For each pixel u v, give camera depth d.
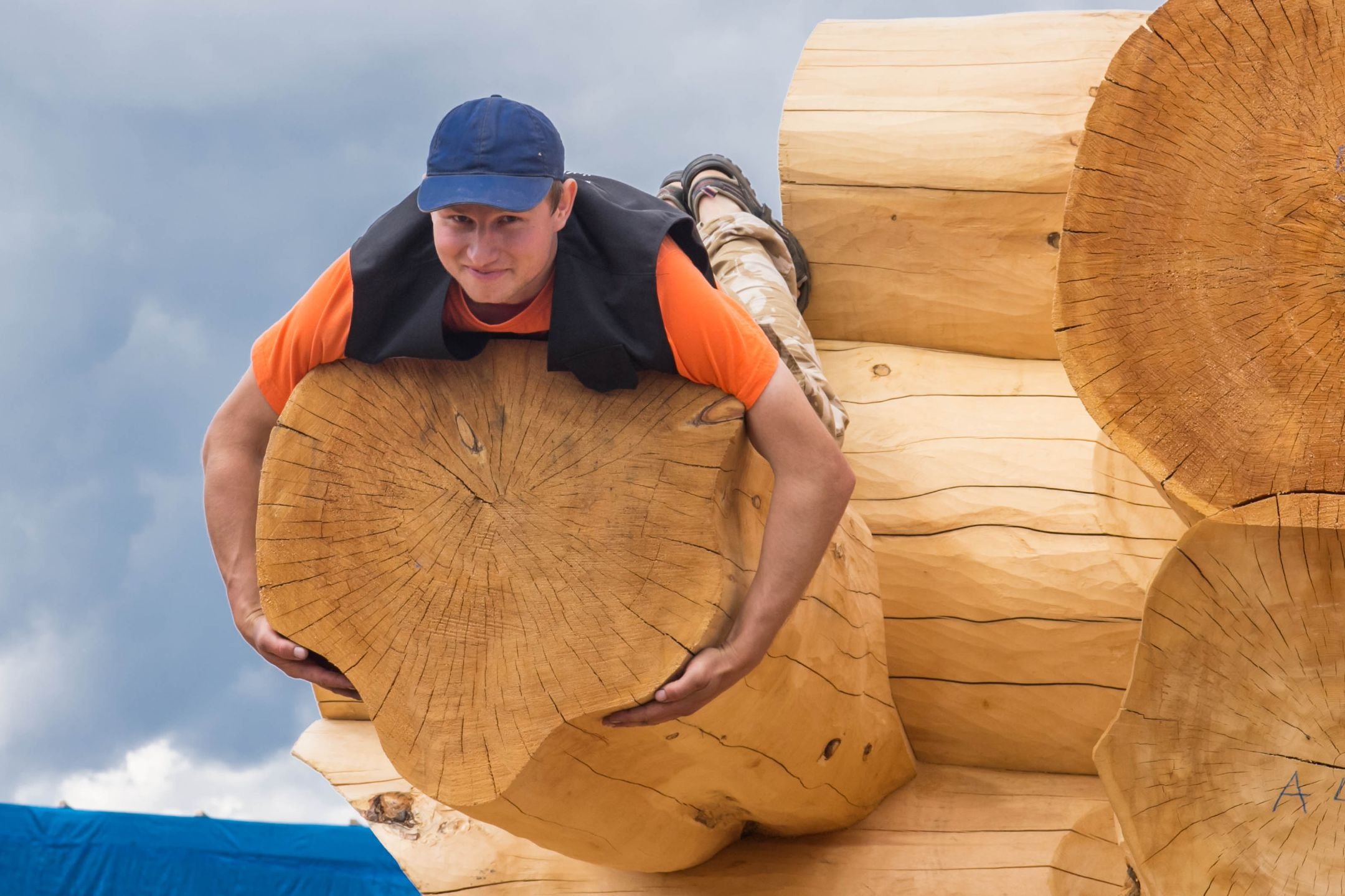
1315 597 4.72
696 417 4.96
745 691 5.49
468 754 5.16
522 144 4.51
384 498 5.23
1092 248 5.01
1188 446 4.96
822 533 4.95
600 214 4.75
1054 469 7.37
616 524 5.07
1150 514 7.08
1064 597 7.08
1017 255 8.10
